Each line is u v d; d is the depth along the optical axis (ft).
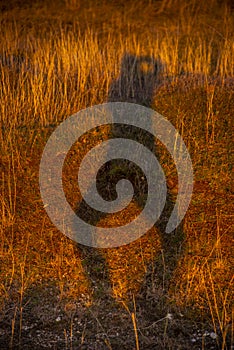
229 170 19.66
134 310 14.85
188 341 13.93
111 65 25.82
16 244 17.12
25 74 25.34
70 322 14.58
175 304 15.02
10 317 14.73
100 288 15.62
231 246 16.78
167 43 28.81
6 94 23.16
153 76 25.45
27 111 22.85
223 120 22.03
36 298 15.30
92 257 16.69
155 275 16.02
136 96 23.93
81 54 26.27
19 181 19.66
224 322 14.35
